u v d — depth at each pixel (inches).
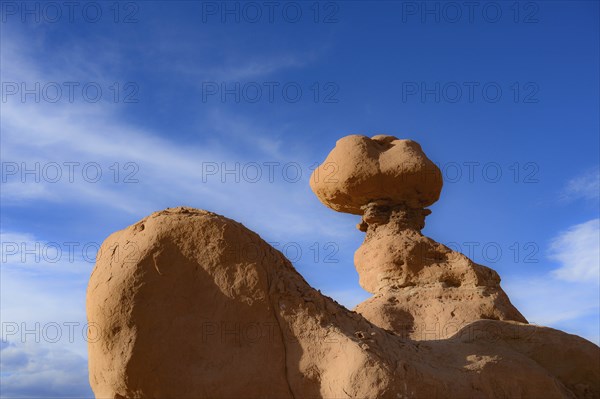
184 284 255.9
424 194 457.1
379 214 459.2
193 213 272.5
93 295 253.8
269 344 257.3
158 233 259.4
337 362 252.7
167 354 246.8
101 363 249.6
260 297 261.0
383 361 251.9
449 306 397.7
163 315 249.6
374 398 242.5
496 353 299.0
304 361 255.3
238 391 248.4
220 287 258.5
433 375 262.7
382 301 411.2
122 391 247.0
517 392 283.3
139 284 249.8
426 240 439.5
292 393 254.7
